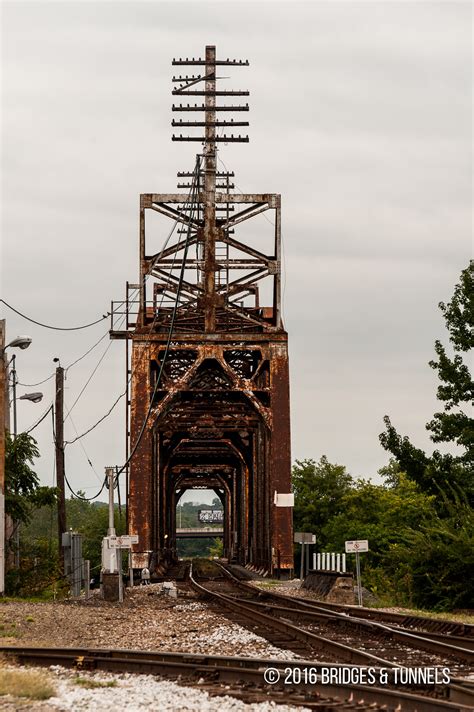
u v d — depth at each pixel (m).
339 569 70.44
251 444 127.56
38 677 26.44
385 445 91.62
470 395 92.44
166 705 23.41
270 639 37.53
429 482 90.25
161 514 130.00
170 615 50.00
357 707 22.92
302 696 24.61
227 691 25.28
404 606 65.25
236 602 54.69
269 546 96.81
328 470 146.75
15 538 81.06
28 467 78.06
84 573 76.94
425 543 65.62
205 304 96.19
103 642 37.84
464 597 63.50
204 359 96.00
